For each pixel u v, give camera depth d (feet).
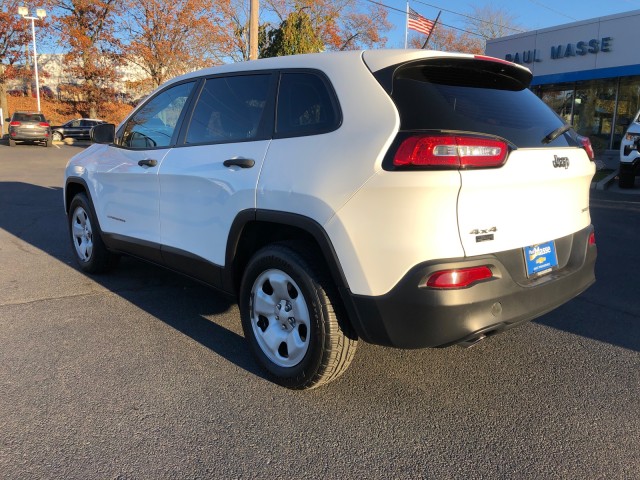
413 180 8.25
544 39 62.64
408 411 9.83
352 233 8.86
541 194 9.62
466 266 8.43
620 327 13.78
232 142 11.42
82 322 13.73
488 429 9.29
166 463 8.28
